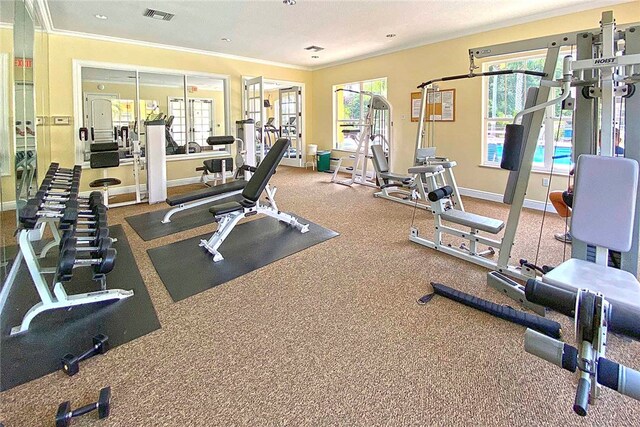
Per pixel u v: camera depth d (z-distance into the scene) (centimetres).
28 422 144
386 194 561
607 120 202
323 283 269
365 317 221
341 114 833
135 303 240
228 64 716
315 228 405
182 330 209
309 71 871
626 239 182
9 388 162
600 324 114
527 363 177
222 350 190
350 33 551
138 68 604
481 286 262
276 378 169
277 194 593
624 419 143
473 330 206
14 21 306
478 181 559
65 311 229
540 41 257
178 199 380
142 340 199
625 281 172
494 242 292
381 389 161
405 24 503
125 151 625
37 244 329
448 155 594
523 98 502
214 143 618
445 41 575
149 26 509
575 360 115
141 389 162
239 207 334
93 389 162
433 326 211
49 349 191
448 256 321
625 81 208
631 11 398
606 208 187
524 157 263
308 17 473
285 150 344
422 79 621
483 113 541
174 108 680
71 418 140
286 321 218
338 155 837
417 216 457
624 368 109
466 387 162
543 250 332
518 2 420
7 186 297
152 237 376
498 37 509
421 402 153
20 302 243
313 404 153
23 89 340
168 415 147
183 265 303
